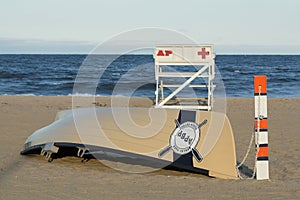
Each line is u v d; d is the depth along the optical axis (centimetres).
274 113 1853
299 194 674
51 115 1695
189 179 775
